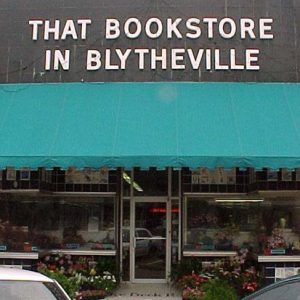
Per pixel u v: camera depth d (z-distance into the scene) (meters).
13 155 11.84
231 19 14.26
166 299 13.10
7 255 13.50
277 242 13.82
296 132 12.28
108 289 13.47
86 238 14.72
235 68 14.05
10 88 13.95
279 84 13.95
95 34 14.30
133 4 14.38
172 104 13.07
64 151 11.81
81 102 13.27
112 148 11.83
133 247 14.87
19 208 14.60
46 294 6.00
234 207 14.73
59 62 14.23
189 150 11.75
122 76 14.11
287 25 14.27
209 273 13.64
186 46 14.18
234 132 12.22
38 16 14.48
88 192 14.84
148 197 14.97
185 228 14.75
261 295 6.30
